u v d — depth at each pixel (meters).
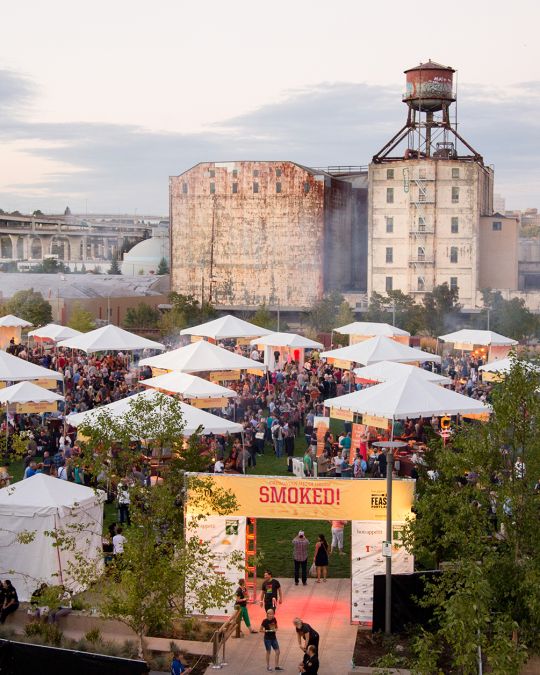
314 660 21.09
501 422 20.55
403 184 129.88
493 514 22.27
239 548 25.25
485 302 123.31
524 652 18.11
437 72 131.25
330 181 138.12
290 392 49.53
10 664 20.88
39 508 25.81
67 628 25.17
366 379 44.00
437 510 21.50
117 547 26.48
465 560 19.08
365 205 152.12
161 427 24.17
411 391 37.12
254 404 47.16
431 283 130.00
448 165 128.75
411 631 23.77
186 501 24.80
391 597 23.84
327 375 54.28
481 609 18.20
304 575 27.69
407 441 39.00
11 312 114.06
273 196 135.75
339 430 50.38
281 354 63.34
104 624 25.00
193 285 139.88
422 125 134.00
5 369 45.09
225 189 137.62
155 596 21.97
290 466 39.00
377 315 110.44
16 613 25.34
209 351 47.53
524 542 20.12
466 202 128.75
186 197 139.38
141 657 22.14
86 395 46.75
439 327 109.56
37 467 33.88
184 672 21.56
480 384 53.16
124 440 23.55
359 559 24.89
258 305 137.00
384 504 24.73
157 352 71.94
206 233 138.88
